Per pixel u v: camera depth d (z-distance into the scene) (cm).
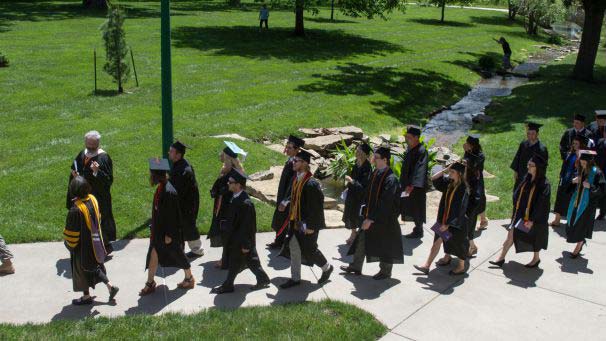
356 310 719
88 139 852
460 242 813
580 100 2369
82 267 700
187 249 916
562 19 4819
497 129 1956
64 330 657
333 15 4769
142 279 801
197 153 1350
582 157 887
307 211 759
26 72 2147
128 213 1025
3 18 3444
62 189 1113
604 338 686
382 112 2061
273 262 873
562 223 1079
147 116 1688
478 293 789
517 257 914
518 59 3712
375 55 3122
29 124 1562
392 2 3466
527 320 721
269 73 2450
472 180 868
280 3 3550
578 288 813
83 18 3606
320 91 2202
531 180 838
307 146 1532
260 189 1155
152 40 2967
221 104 1897
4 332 644
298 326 679
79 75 2162
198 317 693
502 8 6588
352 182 910
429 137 1891
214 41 3088
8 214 994
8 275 795
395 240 788
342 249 928
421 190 958
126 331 655
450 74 2900
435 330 691
